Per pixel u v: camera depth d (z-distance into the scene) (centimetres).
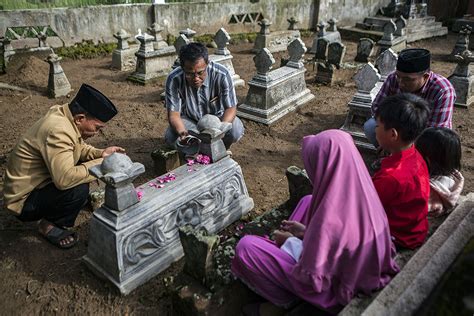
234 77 714
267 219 293
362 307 191
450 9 1403
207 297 224
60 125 277
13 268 292
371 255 192
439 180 263
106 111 287
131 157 456
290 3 1178
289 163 457
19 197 289
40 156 284
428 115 218
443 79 349
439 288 158
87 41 916
